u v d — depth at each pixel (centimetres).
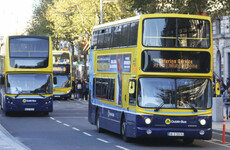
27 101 4519
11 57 4512
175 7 4259
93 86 3403
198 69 2572
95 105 3344
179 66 2556
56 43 10338
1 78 4647
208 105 2567
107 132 3316
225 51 6594
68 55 8169
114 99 2934
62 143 2691
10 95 4506
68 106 6431
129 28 2739
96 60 3328
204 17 2609
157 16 2573
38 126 3712
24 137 2980
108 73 3066
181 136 2530
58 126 3722
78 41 8669
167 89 2550
